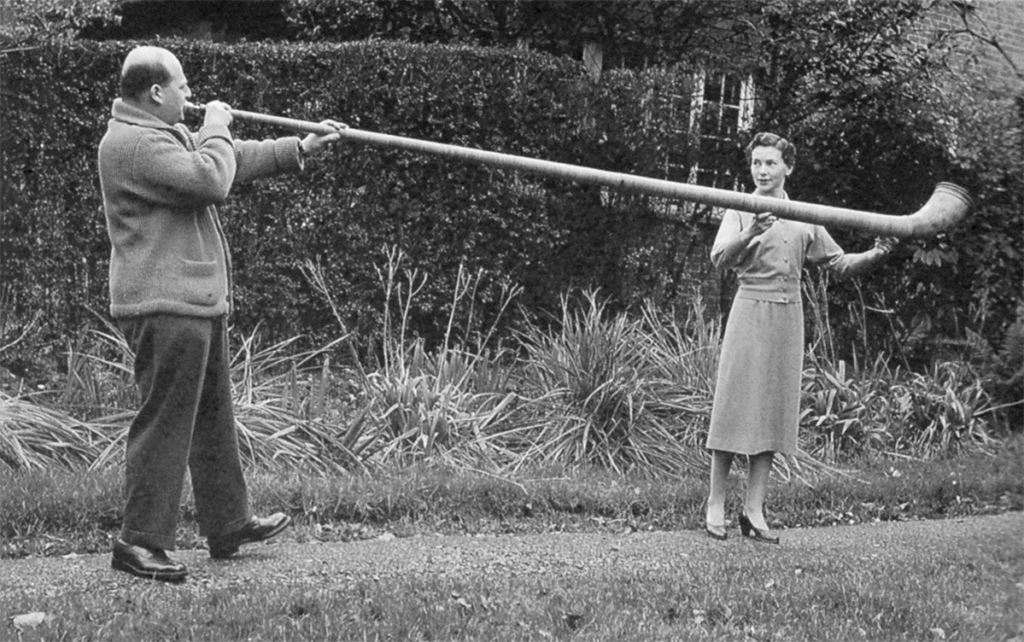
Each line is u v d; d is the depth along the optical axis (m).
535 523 6.49
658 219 10.15
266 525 5.33
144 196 4.79
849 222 4.58
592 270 10.05
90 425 7.49
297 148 5.24
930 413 9.57
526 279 9.94
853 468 8.39
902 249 10.95
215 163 4.85
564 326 8.99
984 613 4.59
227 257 5.09
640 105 10.15
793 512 7.05
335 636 4.02
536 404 8.42
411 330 9.84
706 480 7.71
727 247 6.20
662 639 4.12
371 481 6.68
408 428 7.80
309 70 9.71
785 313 6.29
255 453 7.33
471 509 6.53
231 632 4.05
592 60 11.47
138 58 4.89
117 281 4.83
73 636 3.96
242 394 7.99
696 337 9.44
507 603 4.55
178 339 4.80
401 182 9.74
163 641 3.96
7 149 9.34
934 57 12.71
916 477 7.83
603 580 5.05
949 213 4.58
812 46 11.05
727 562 5.56
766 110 11.15
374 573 5.18
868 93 11.11
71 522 5.83
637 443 8.09
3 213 9.32
